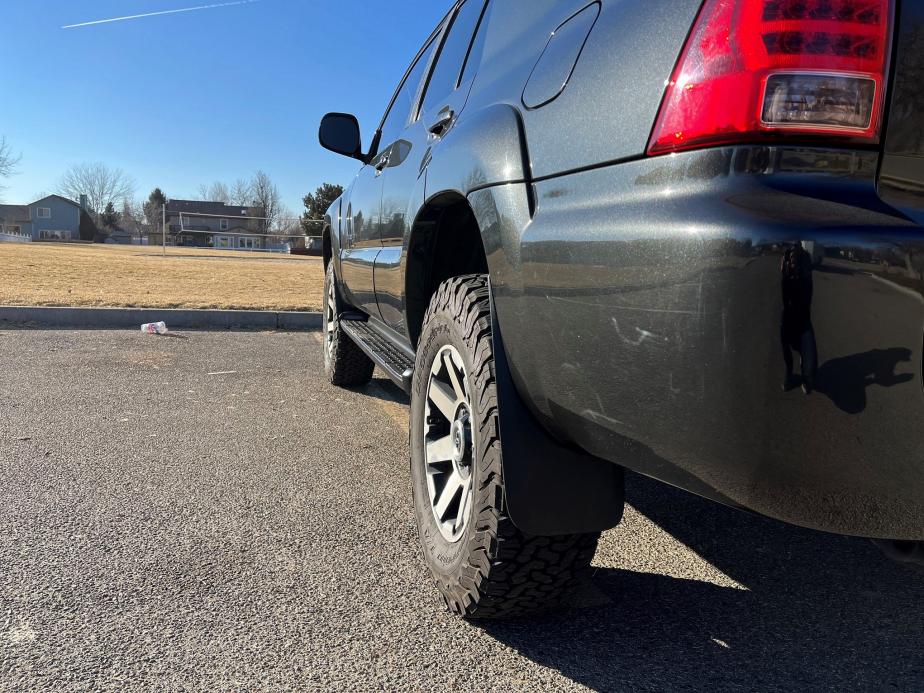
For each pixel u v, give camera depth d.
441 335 2.00
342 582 2.07
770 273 1.00
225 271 16.20
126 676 1.60
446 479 2.11
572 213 1.38
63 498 2.65
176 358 5.71
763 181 1.07
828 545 2.48
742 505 1.15
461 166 1.92
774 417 1.02
